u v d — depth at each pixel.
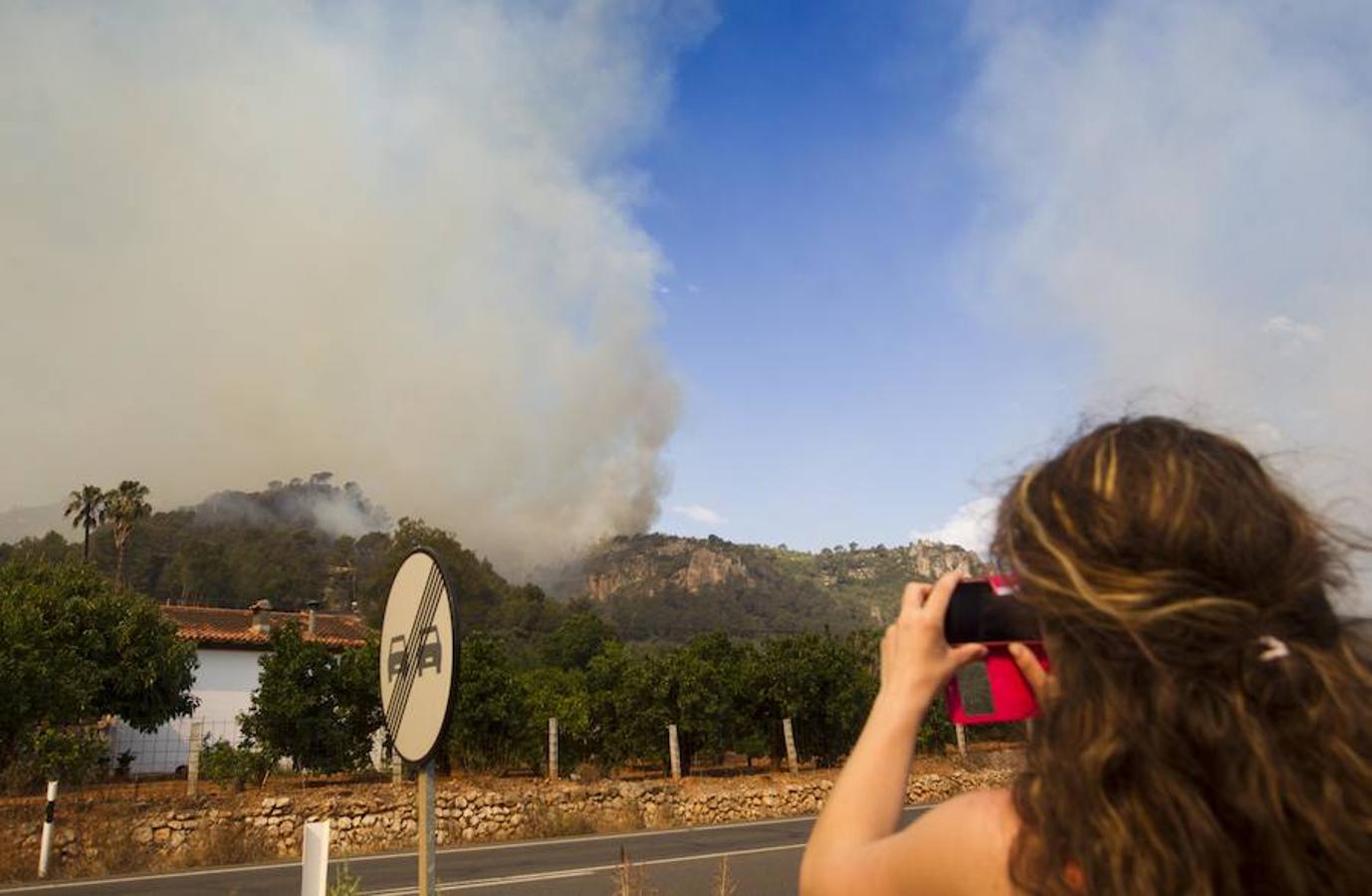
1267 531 0.86
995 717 0.96
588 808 17.20
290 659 18.48
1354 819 0.76
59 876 11.94
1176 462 0.91
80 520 63.47
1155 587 0.83
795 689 24.50
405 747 2.73
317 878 3.26
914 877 0.92
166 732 29.67
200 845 13.23
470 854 13.61
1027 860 0.85
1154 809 0.79
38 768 16.05
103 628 21.33
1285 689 0.80
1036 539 0.92
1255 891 0.77
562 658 63.12
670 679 23.14
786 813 19.77
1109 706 0.83
